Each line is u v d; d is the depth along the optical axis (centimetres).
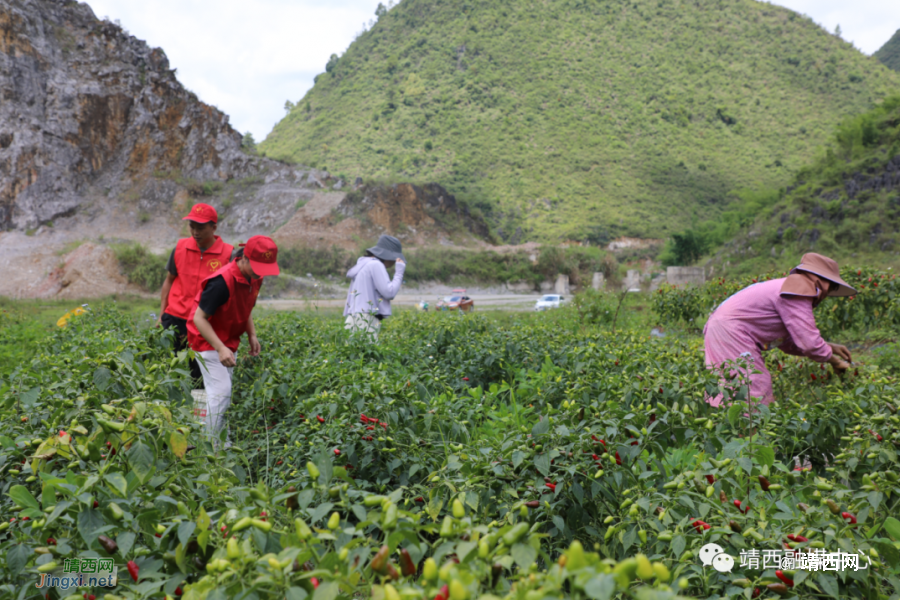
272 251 420
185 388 283
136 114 6234
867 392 331
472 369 537
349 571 129
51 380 301
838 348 415
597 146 14762
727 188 13088
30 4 5962
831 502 186
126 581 160
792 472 228
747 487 226
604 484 229
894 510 211
